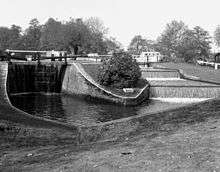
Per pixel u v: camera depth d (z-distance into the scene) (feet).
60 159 44.11
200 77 212.23
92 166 39.09
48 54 278.67
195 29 450.71
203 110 68.39
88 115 134.82
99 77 175.32
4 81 162.30
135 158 40.55
